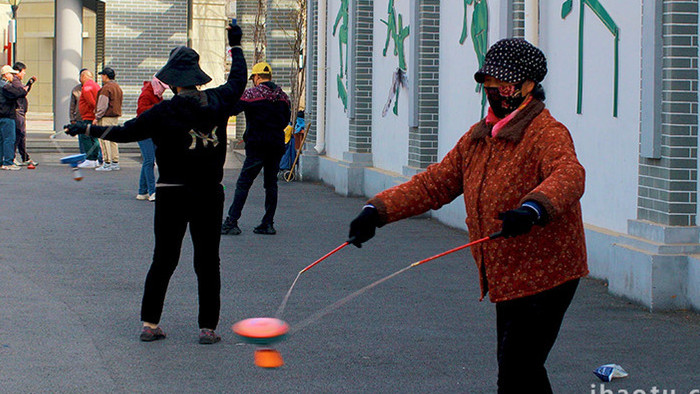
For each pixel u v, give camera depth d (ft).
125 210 41.09
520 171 11.82
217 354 18.90
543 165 11.57
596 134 27.07
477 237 12.27
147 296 19.65
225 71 104.06
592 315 22.36
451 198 12.87
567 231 11.84
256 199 47.21
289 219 39.63
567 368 18.10
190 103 19.03
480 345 19.79
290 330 15.29
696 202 22.70
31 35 125.90
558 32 29.45
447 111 39.06
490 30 33.76
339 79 54.24
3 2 116.06
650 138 23.00
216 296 19.69
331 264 29.12
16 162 61.52
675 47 22.41
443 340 20.16
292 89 68.54
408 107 42.22
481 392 16.58
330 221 39.14
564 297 11.95
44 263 28.35
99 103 57.82
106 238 33.40
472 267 28.91
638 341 20.07
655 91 22.82
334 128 55.77
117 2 83.87
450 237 35.14
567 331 20.89
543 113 12.02
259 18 77.20
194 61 19.26
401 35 43.75
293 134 58.34
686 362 18.54
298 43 68.69
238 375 17.47
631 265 23.50
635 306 23.25
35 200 43.86
